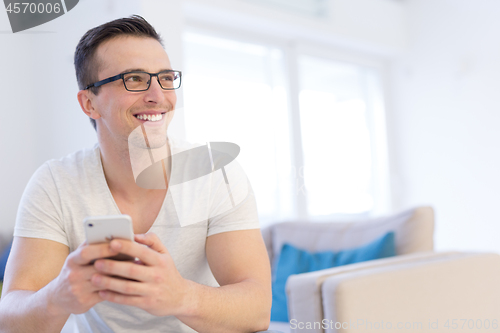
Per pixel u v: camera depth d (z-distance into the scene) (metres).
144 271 0.73
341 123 4.46
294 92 4.02
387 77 4.86
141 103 1.00
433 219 1.96
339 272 1.43
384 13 4.50
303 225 2.37
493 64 4.04
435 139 4.50
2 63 2.35
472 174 4.22
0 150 2.29
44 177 1.09
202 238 1.05
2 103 2.31
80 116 2.33
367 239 2.09
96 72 1.03
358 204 4.43
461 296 1.53
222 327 0.87
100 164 1.08
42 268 1.01
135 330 1.07
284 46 4.06
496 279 1.65
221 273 1.01
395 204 4.76
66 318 0.85
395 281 1.38
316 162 4.05
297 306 1.41
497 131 4.03
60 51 2.38
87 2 2.45
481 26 4.11
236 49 3.83
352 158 4.48
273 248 2.42
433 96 4.50
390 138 4.82
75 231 1.06
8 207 2.23
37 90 2.40
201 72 3.58
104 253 0.72
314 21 3.92
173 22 2.98
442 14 4.40
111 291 0.75
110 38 1.02
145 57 1.01
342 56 4.44
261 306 0.92
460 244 4.31
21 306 0.86
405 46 4.66
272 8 3.67
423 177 4.61
